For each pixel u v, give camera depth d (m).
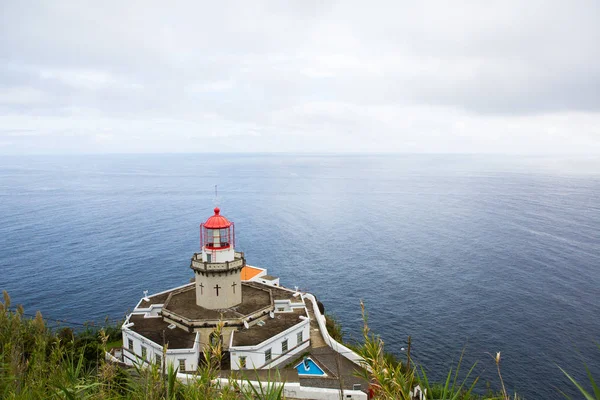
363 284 91.00
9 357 15.67
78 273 96.06
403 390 10.77
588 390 52.22
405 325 70.44
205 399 11.95
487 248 115.75
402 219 163.88
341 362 43.19
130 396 13.40
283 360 42.78
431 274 96.25
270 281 62.72
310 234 140.12
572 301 78.06
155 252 114.31
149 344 40.19
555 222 144.88
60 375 13.68
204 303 47.06
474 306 77.31
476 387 52.72
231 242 47.81
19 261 103.75
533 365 57.75
